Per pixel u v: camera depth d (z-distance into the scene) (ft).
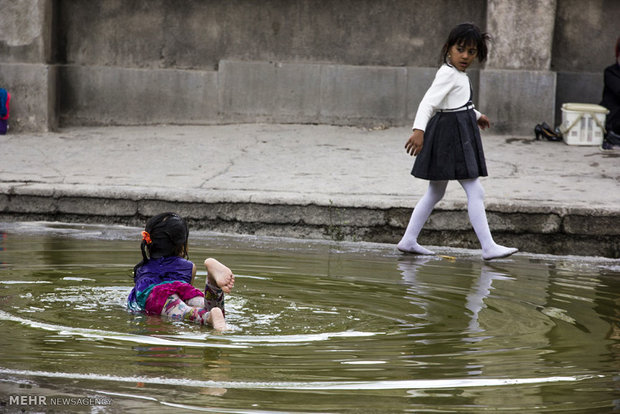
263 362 20.97
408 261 38.42
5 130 66.23
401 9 69.51
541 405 18.08
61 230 44.34
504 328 25.23
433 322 25.80
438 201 41.37
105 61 71.56
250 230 45.68
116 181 49.60
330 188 48.01
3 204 47.80
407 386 19.22
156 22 71.00
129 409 17.42
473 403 18.15
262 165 54.85
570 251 43.11
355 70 69.72
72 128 70.23
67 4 71.05
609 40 69.00
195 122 71.31
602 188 48.37
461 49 39.65
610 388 19.34
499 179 50.52
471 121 39.81
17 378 19.33
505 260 40.09
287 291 29.94
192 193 46.32
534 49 66.49
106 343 22.48
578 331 25.05
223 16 70.64
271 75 70.44
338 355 21.74
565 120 63.98
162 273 27.45
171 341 22.85
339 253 39.99
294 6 70.18
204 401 17.97
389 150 60.34
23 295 28.04
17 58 67.56
